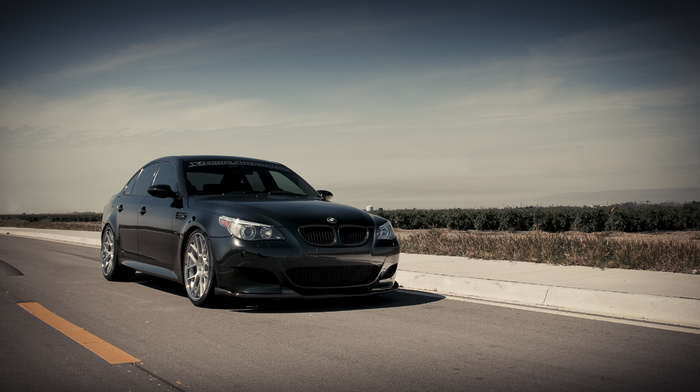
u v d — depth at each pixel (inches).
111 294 260.2
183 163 269.1
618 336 176.4
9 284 294.0
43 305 230.8
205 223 222.5
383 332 181.8
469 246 412.5
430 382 131.3
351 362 147.8
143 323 195.6
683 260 306.3
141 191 294.0
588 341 169.9
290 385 129.3
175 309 222.1
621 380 132.4
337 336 176.7
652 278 261.6
